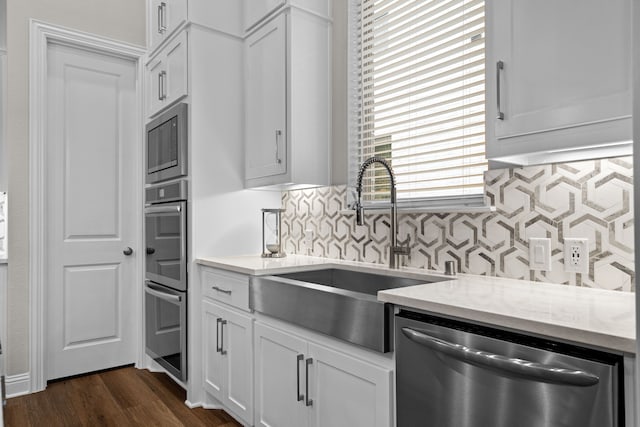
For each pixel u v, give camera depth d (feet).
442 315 4.03
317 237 8.38
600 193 4.59
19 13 8.78
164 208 8.83
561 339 3.21
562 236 4.91
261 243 8.98
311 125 7.75
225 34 8.55
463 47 6.13
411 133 7.07
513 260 5.38
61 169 9.47
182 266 8.16
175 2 8.73
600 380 2.92
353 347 4.86
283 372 5.91
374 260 7.23
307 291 5.38
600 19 3.67
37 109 8.91
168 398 8.50
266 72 8.04
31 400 8.39
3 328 8.55
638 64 2.69
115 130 10.16
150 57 9.90
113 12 9.91
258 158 8.24
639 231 2.69
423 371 4.02
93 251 9.83
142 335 10.19
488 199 5.65
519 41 4.26
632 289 4.34
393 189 6.47
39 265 8.88
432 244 6.35
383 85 7.42
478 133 5.93
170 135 8.63
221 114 8.47
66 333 9.52
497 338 3.51
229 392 7.21
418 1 6.89
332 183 8.09
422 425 4.04
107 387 9.05
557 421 3.12
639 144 2.68
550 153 4.33
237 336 6.98
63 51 9.53
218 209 8.39
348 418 4.89
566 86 3.89
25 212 8.77
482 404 3.57
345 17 7.97
